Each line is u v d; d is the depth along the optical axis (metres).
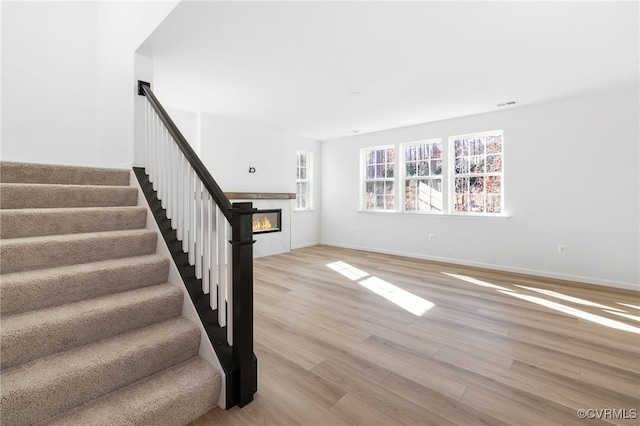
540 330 2.56
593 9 2.15
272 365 2.02
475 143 5.00
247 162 5.55
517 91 3.83
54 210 2.06
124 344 1.60
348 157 6.66
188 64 3.12
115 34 3.23
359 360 2.09
